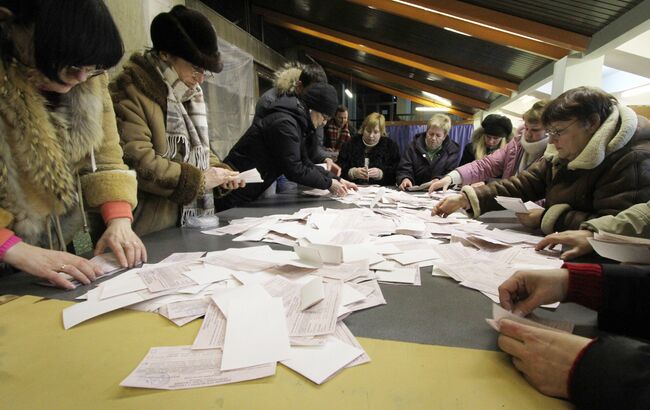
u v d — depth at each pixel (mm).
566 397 334
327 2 3527
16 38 592
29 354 417
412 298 578
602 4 1677
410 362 395
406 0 2344
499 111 4914
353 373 376
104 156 858
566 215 999
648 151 879
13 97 631
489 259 771
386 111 9148
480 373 378
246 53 3561
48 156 688
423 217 1266
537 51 2332
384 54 4047
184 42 992
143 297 557
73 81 641
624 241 596
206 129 1264
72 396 346
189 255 794
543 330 386
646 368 304
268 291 573
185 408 329
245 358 396
